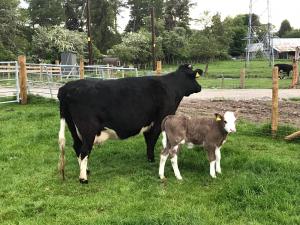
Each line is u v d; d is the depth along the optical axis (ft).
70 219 9.43
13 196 10.93
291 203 9.82
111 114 12.36
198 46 119.75
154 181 11.93
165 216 9.21
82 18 125.80
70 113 12.25
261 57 141.08
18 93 26.58
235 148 14.80
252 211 9.48
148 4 160.04
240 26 168.55
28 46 84.38
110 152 14.80
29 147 15.48
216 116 11.89
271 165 12.60
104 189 11.37
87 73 41.52
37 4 112.47
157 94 13.37
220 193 10.44
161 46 111.34
